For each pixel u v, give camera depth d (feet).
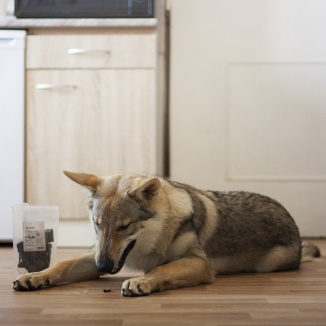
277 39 11.84
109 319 5.49
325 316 5.59
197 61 11.85
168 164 11.99
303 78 11.83
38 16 10.53
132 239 6.77
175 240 7.12
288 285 7.07
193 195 7.66
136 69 10.52
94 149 10.54
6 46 10.43
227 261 7.86
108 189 6.88
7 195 10.48
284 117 11.85
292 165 11.85
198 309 5.90
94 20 10.41
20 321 5.44
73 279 7.26
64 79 10.51
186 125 11.85
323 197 11.81
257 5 11.84
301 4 11.82
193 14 11.85
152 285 6.55
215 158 11.87
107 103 10.52
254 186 11.84
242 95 11.87
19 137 10.46
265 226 8.11
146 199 6.88
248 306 6.00
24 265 7.34
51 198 10.52
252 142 11.87
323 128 11.84
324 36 11.84
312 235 11.82
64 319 5.50
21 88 10.46
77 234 10.57
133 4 10.50
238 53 11.85
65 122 10.52
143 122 10.53
